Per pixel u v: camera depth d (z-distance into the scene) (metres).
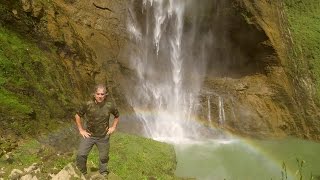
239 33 16.94
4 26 10.76
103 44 15.01
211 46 17.92
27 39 11.23
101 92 6.64
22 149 7.94
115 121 7.09
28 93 9.59
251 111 15.91
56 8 13.22
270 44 16.33
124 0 16.39
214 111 15.91
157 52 17.06
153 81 16.06
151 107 15.02
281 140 15.04
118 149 9.95
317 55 17.23
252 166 11.74
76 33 13.59
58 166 7.61
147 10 16.92
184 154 12.29
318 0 19.11
